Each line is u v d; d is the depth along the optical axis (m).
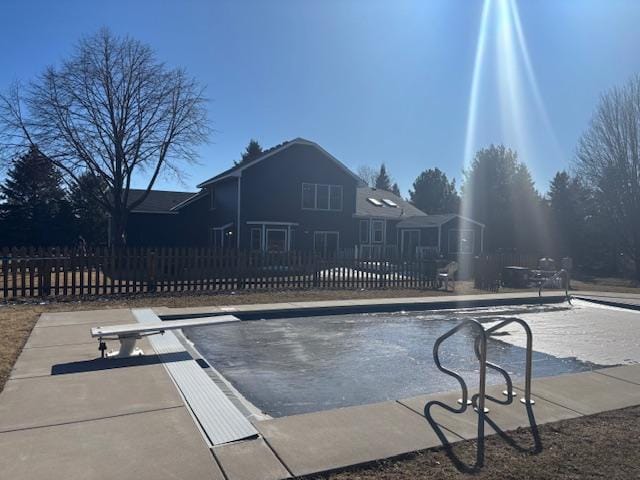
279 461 3.54
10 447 3.70
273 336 9.27
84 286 13.11
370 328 10.20
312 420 4.39
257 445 3.81
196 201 34.25
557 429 4.30
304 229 28.70
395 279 17.59
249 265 15.39
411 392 5.96
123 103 28.42
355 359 7.57
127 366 6.02
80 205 41.53
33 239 40.22
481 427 4.30
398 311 12.84
